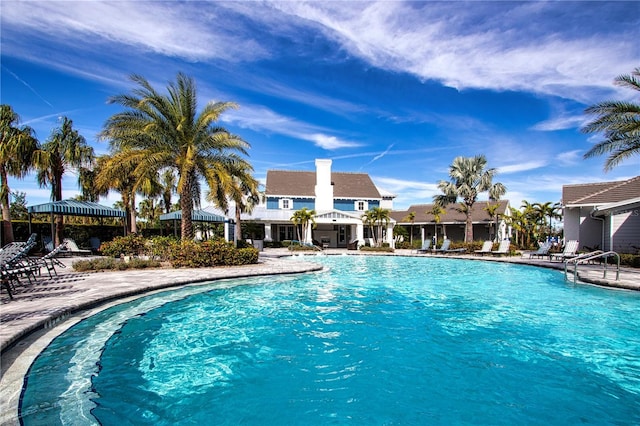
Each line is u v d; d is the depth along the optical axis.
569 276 14.48
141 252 18.80
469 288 12.83
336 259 25.61
